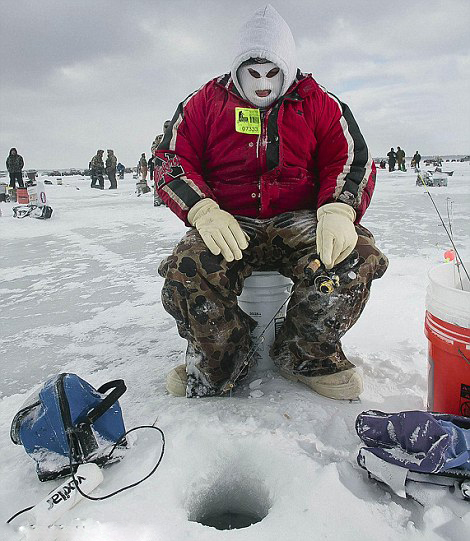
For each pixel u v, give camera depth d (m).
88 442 1.49
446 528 1.21
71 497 1.33
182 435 1.62
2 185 14.42
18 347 2.74
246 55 1.84
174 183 1.94
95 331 2.97
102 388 1.67
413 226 6.79
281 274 2.04
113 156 21.36
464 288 1.84
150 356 2.51
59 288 4.16
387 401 1.88
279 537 1.21
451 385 1.57
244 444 1.56
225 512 1.61
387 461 1.34
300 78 2.01
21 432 1.53
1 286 4.32
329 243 1.71
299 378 1.99
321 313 1.79
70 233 7.67
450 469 1.31
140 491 1.39
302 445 1.55
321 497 1.31
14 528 1.28
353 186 1.90
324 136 2.01
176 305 1.80
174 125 2.05
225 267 1.79
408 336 2.57
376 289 3.50
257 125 1.94
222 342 1.82
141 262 5.16
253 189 1.99
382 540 1.19
